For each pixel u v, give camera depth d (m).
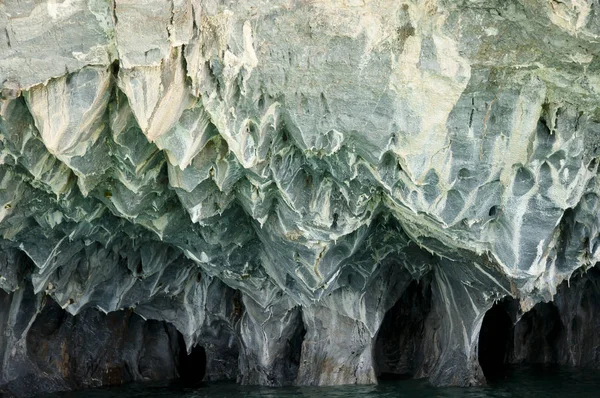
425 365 13.15
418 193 9.24
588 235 10.09
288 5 7.66
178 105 7.91
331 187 9.74
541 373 13.77
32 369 12.70
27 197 9.66
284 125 8.71
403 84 8.13
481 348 15.71
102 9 7.27
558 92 8.44
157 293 13.09
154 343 15.01
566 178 9.12
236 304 13.65
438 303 12.68
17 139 8.41
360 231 10.59
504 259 9.85
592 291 14.73
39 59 7.50
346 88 8.20
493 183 9.23
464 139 8.70
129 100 7.64
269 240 10.73
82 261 12.02
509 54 8.00
